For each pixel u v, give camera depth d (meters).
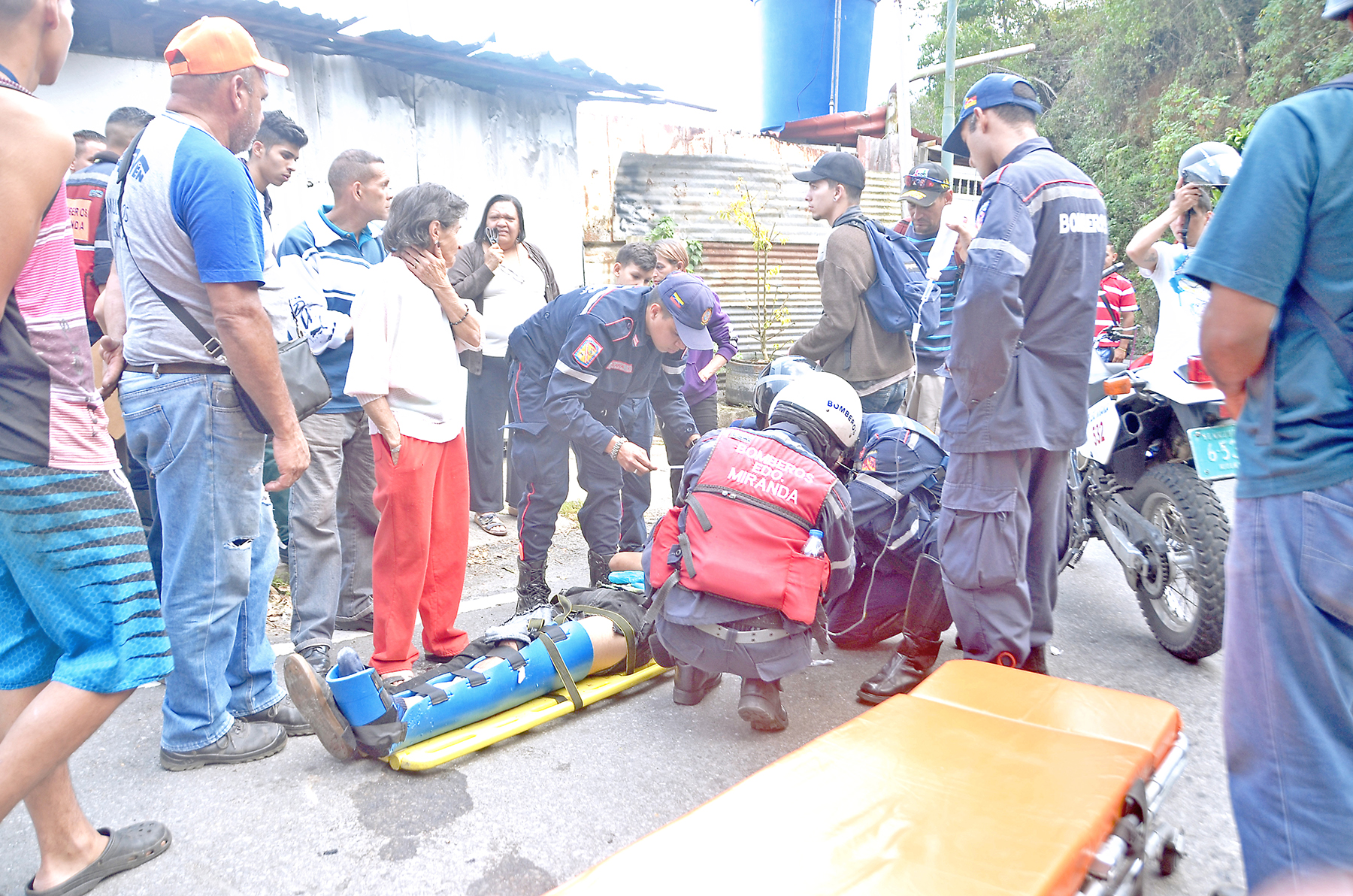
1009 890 1.47
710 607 2.83
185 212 2.38
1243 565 1.64
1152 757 1.99
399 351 3.04
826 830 1.66
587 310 3.66
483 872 2.25
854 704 3.25
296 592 3.53
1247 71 13.36
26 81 1.91
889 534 3.36
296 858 2.30
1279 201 1.54
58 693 1.97
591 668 3.20
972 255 2.67
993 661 2.86
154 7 5.34
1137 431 3.91
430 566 3.39
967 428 2.79
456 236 3.15
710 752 2.87
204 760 2.75
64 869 2.14
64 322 1.96
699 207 9.67
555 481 3.87
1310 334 1.56
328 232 3.84
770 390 3.83
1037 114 3.00
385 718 2.64
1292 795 1.57
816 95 12.02
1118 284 7.44
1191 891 2.17
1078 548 4.09
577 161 7.67
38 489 1.93
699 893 1.49
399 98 6.63
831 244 4.45
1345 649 1.55
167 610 2.66
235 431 2.60
